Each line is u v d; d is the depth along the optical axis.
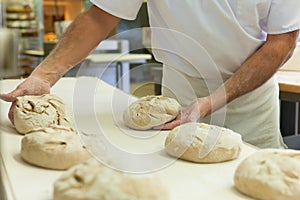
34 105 0.84
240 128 1.16
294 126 2.02
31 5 2.87
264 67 1.04
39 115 0.81
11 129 0.83
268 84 1.17
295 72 1.80
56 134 0.66
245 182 0.55
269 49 1.04
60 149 0.62
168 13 1.11
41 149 0.62
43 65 1.02
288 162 0.56
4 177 0.58
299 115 2.02
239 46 1.08
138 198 0.41
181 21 1.10
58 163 0.61
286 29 1.01
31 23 2.73
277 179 0.53
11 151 0.70
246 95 1.13
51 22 4.24
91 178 0.44
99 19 1.04
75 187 0.44
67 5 4.39
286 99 1.43
